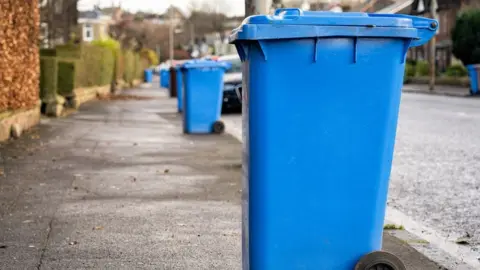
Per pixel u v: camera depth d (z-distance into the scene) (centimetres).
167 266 552
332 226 429
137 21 8769
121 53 5025
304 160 422
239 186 920
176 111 2486
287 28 409
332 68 420
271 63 415
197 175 1013
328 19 413
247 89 424
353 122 425
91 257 576
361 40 420
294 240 427
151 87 5506
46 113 2012
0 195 841
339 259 432
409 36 421
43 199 820
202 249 601
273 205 423
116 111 2427
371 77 423
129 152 1277
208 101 1656
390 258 428
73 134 1571
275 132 419
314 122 421
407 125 1905
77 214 738
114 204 794
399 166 1153
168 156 1228
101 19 10550
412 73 6284
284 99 418
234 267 549
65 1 3478
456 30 5262
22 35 1526
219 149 1339
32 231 662
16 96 1498
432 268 555
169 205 790
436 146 1422
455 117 2173
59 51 2797
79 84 2775
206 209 769
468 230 711
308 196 425
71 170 1045
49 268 545
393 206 837
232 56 2664
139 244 616
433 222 751
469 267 562
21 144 1355
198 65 1641
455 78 5162
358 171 427
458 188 950
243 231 448
